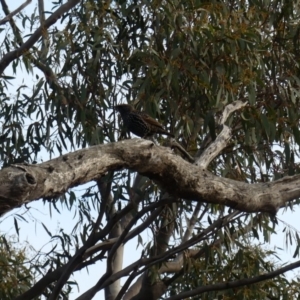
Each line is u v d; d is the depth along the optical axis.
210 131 14.08
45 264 17.62
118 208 16.61
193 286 18.75
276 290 19.36
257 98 16.70
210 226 16.88
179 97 15.84
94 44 15.96
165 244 17.64
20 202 7.70
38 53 16.84
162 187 11.43
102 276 16.09
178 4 15.53
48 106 16.50
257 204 12.32
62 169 8.63
